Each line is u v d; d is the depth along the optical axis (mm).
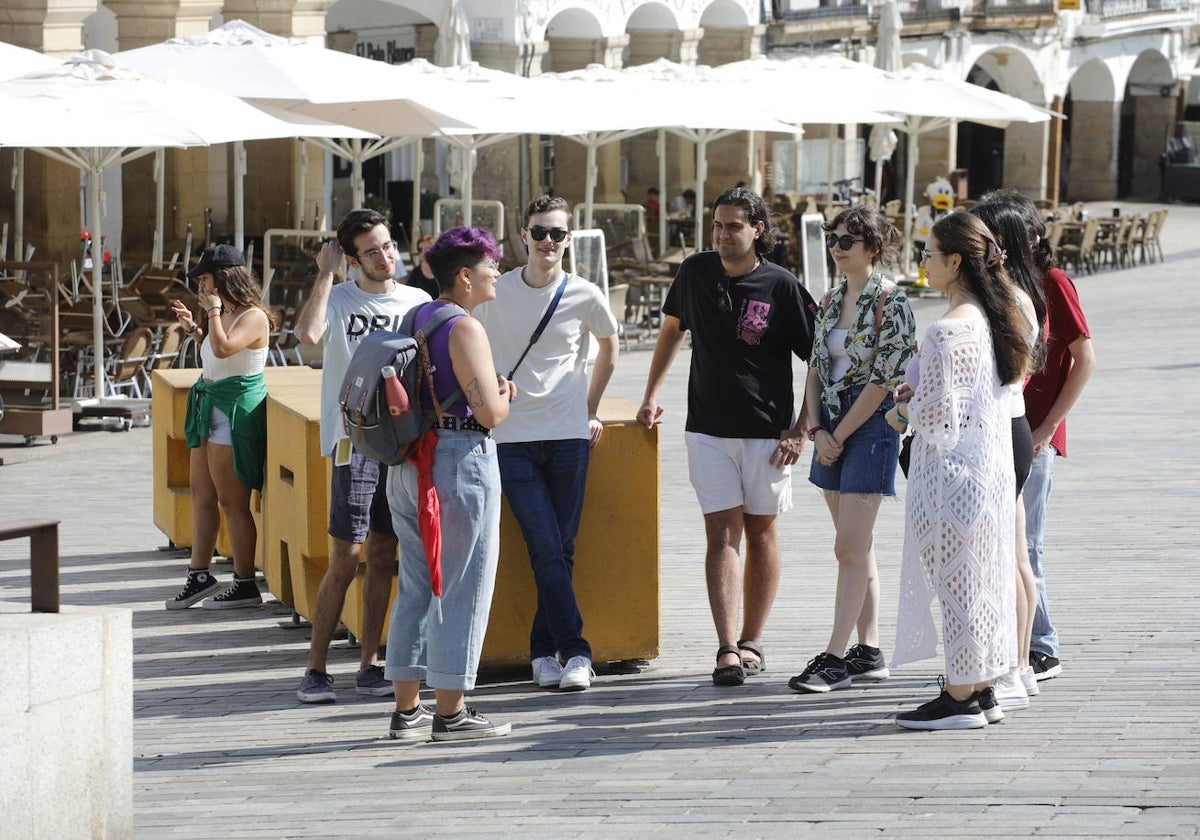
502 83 24656
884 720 8242
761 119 26516
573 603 9195
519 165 37719
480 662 9516
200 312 21656
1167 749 7527
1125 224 42344
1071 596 11062
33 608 6484
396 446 7691
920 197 55438
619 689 9164
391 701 9055
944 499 7781
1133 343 26984
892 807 6820
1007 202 8188
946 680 7988
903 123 36562
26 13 24875
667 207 38781
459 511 7812
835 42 46469
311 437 10047
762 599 9359
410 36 37375
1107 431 18594
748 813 6840
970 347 7672
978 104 31328
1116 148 67812
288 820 7039
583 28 38500
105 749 6465
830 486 8867
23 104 17594
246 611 11211
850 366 8617
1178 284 38031
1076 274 41031
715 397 9109
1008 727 7996
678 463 17188
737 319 8992
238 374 10961
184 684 9453
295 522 10406
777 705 8641
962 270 7805
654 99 26000
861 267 8656
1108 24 62781
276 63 20688
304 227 32375
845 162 40625
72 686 6312
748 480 9164
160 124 17797
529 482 9094
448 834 6762
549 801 7148
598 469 9523
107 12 32094
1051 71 60312
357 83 20719
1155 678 8891
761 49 44438
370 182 41000
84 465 17156
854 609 8867
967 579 7820
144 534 13766
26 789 6164
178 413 12852
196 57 20641
